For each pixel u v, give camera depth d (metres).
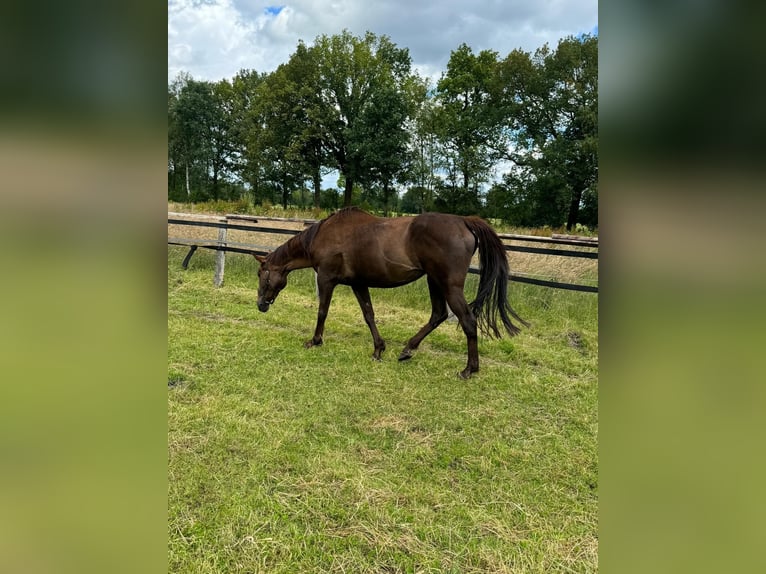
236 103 31.34
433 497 1.96
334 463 2.18
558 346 4.14
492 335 4.36
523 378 3.33
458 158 24.75
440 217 3.31
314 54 27.11
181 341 3.86
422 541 1.72
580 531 1.78
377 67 27.31
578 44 22.22
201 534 1.71
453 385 3.19
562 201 22.09
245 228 6.01
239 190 32.19
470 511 1.88
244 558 1.62
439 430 2.56
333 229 3.71
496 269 3.26
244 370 3.33
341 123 27.53
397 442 2.42
